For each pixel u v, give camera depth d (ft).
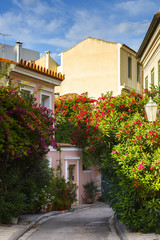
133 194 32.73
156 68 55.01
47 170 52.90
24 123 38.22
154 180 31.55
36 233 34.91
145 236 29.73
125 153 32.68
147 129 32.63
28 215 47.55
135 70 113.19
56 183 59.72
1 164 41.09
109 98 52.54
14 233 31.07
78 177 74.90
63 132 76.43
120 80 102.99
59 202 57.57
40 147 42.57
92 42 106.63
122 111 48.32
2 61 48.34
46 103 64.03
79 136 64.54
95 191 79.10
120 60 103.45
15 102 37.68
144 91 39.06
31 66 54.70
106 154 38.22
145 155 31.73
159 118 34.19
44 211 53.11
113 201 36.99
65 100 80.38
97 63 105.70
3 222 37.09
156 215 30.89
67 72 109.29
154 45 53.93
